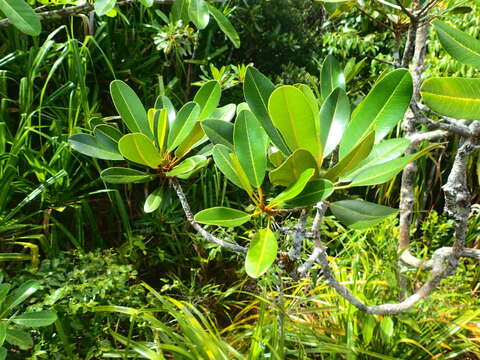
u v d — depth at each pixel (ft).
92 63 8.25
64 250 7.98
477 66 2.00
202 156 2.95
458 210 3.20
